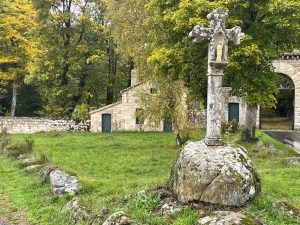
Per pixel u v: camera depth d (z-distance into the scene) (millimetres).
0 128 32500
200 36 8734
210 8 16469
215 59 8766
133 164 17328
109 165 17188
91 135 30406
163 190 8727
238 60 17594
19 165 16797
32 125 33188
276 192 9969
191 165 8102
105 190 11484
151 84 23641
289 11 17000
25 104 42438
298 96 33406
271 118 43781
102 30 36625
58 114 35438
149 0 28422
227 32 8805
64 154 20328
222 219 6734
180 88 20906
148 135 29875
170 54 18375
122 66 42688
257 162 16359
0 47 36750
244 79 18391
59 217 9648
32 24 36438
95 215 8555
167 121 22562
